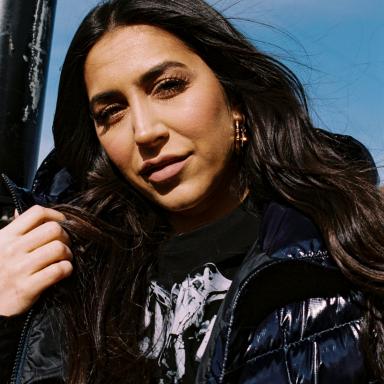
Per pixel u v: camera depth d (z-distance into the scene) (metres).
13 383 1.58
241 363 1.42
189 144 1.52
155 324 1.61
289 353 1.41
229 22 1.69
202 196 1.54
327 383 1.37
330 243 1.46
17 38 1.87
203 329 1.53
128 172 1.60
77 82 1.75
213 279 1.57
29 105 1.89
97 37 1.60
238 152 1.66
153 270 1.69
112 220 1.82
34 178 1.92
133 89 1.54
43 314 1.67
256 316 1.45
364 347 1.39
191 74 1.55
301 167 1.60
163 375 1.54
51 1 1.96
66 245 1.64
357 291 1.44
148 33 1.57
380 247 1.46
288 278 1.44
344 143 1.76
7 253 1.59
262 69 1.70
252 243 1.59
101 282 1.70
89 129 1.87
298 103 1.71
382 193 1.62
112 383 1.58
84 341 1.62
